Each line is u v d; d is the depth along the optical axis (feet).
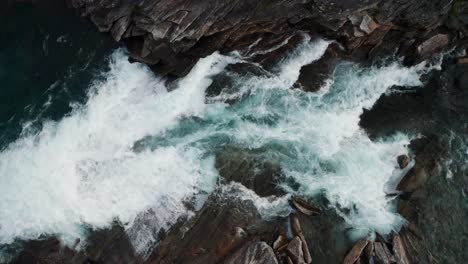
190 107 106.73
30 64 107.34
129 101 104.99
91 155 96.84
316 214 95.20
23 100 102.83
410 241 94.12
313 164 101.55
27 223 88.58
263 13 105.40
